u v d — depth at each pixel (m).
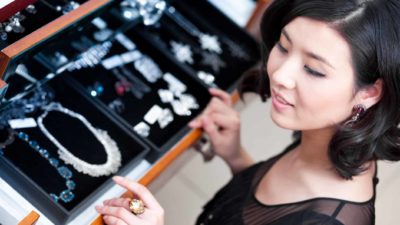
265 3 1.46
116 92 1.30
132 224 0.97
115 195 1.09
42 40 0.93
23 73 1.07
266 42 1.06
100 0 1.01
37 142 1.14
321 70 0.86
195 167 1.91
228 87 1.42
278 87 0.91
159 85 1.35
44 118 1.17
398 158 0.96
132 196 1.06
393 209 1.88
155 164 1.14
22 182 1.00
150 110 1.30
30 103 1.18
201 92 1.36
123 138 1.19
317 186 1.02
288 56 0.89
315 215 0.99
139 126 1.26
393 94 0.86
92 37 1.24
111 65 1.34
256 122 2.03
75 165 1.13
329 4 0.83
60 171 1.11
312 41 0.85
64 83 1.22
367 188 1.00
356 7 0.82
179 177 1.88
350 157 0.94
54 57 1.10
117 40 1.38
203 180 1.89
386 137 0.94
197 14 1.53
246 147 1.97
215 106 1.26
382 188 1.92
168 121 1.29
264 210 1.09
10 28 0.95
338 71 0.85
